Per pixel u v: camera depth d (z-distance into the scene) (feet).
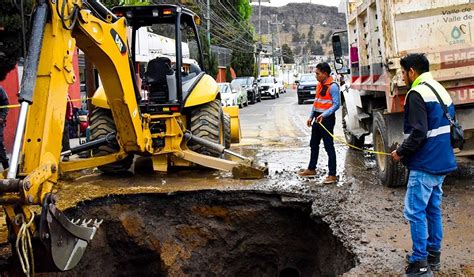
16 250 13.44
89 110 38.47
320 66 26.48
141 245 24.94
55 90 15.38
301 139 45.85
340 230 20.08
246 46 173.06
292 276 26.55
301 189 25.23
